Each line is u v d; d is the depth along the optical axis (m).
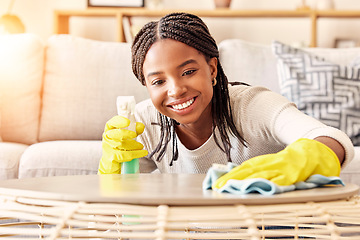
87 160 1.64
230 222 0.54
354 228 0.59
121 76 2.03
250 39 3.56
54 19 3.28
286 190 0.65
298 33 3.56
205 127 1.12
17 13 3.54
